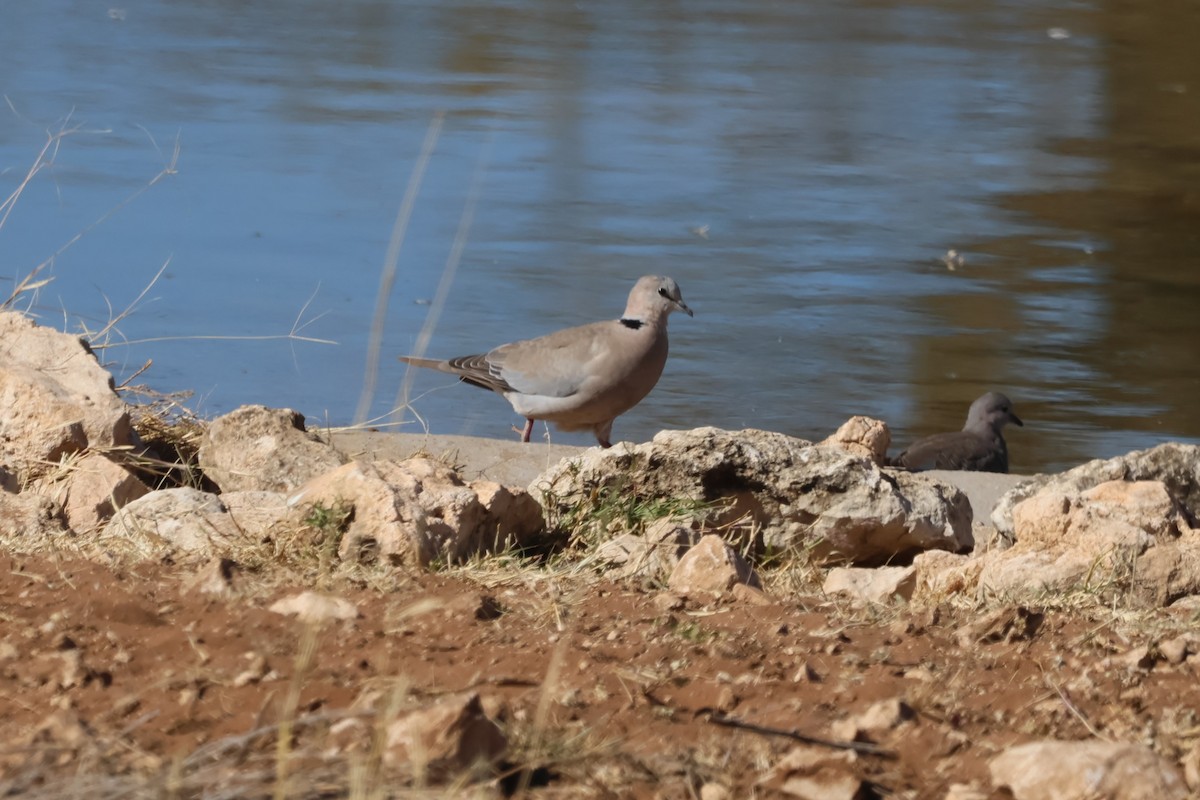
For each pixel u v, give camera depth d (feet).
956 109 118.62
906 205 87.56
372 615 22.09
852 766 16.66
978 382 57.72
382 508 26.32
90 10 145.69
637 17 157.58
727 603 24.27
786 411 53.26
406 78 119.03
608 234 76.33
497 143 97.50
